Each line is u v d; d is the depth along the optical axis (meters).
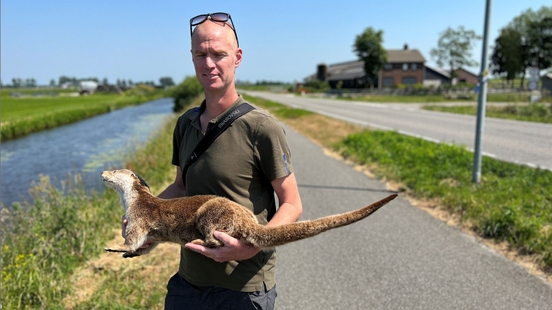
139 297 3.99
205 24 2.14
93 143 20.14
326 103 40.16
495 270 4.54
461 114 24.33
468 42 60.12
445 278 4.44
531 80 25.53
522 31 55.66
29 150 18.52
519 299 3.97
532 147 11.80
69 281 4.36
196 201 2.04
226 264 2.20
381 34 61.78
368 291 4.26
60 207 6.14
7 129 23.27
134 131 24.81
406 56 69.94
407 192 7.68
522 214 5.54
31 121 26.53
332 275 4.62
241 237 1.90
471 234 5.55
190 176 2.26
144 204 2.09
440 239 5.44
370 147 11.64
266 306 2.31
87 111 38.00
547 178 7.44
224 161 2.15
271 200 2.33
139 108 50.09
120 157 14.72
